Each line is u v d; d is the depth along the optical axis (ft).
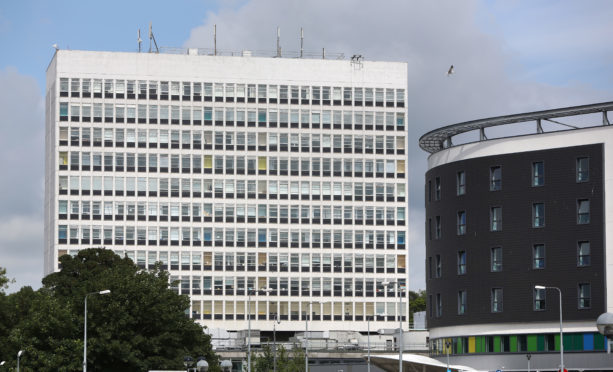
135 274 426.92
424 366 392.27
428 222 449.06
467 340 419.95
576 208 395.75
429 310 446.60
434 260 441.27
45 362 376.48
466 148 427.74
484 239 417.28
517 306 405.18
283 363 543.39
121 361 388.78
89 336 390.21
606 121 398.62
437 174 440.86
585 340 388.98
